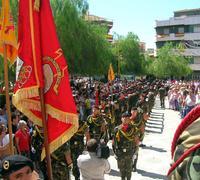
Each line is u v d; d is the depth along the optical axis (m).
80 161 6.39
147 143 16.27
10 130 5.70
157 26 104.62
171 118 26.06
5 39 6.61
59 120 5.28
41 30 5.29
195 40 98.38
